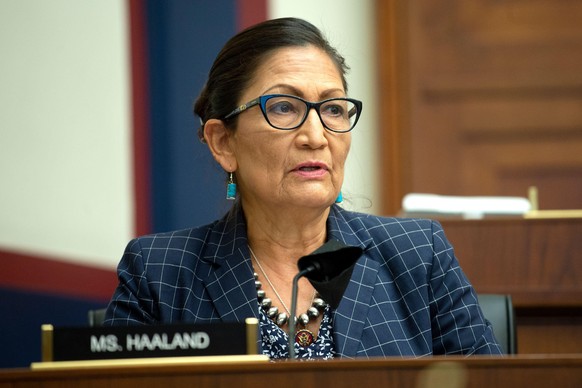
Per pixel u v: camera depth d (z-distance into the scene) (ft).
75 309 30.78
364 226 15.83
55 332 10.64
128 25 31.96
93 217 31.37
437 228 15.93
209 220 31.73
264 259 15.37
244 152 14.99
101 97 31.71
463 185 35.40
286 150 14.56
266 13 33.37
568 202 35.19
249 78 14.99
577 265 19.47
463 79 35.47
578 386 9.64
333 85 14.87
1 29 31.27
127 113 31.81
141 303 14.96
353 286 14.88
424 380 9.77
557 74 35.27
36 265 30.63
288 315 14.71
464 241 19.80
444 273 15.35
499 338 16.14
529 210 21.35
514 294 19.52
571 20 35.24
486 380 9.75
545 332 19.75
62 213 31.14
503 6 35.53
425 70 35.53
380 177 35.50
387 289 15.11
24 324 30.27
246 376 9.87
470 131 35.45
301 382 9.83
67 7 31.63
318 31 15.38
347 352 14.25
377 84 35.55
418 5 35.58
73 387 9.89
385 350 14.43
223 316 14.67
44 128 31.30
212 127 15.61
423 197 20.72
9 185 30.94
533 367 9.71
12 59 31.27
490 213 20.62
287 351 14.46
